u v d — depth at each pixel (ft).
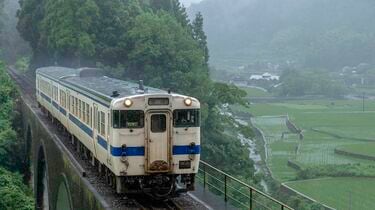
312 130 452.35
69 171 85.87
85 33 190.90
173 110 69.31
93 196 70.38
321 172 293.84
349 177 285.84
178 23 214.90
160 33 187.93
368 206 225.15
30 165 150.61
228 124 206.90
